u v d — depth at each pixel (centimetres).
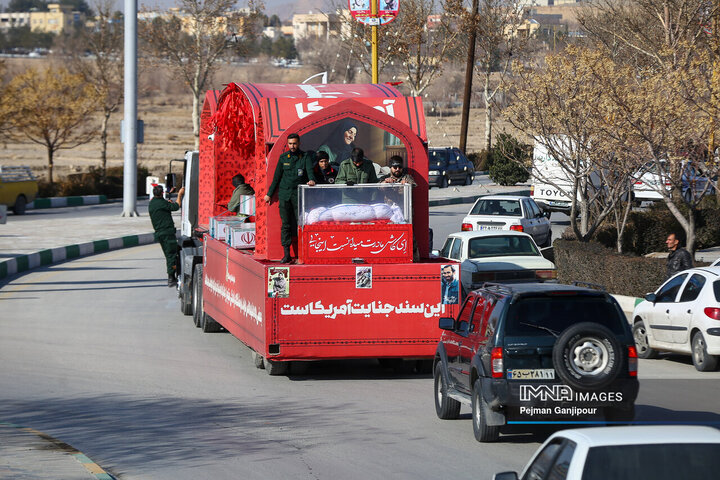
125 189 8100
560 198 7231
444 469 1802
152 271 5284
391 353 2670
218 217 3525
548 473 976
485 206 5806
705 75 4016
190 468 1819
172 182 4322
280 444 2014
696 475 900
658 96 3919
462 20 11088
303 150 2844
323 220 2652
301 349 2648
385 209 2678
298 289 2642
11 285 4734
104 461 1870
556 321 1925
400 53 10888
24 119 10244
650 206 7000
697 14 5188
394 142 2853
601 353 1867
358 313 2659
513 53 11044
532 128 4522
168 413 2311
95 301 4247
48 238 6475
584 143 4319
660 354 3462
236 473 1784
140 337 3425
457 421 2241
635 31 6100
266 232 2764
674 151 3997
